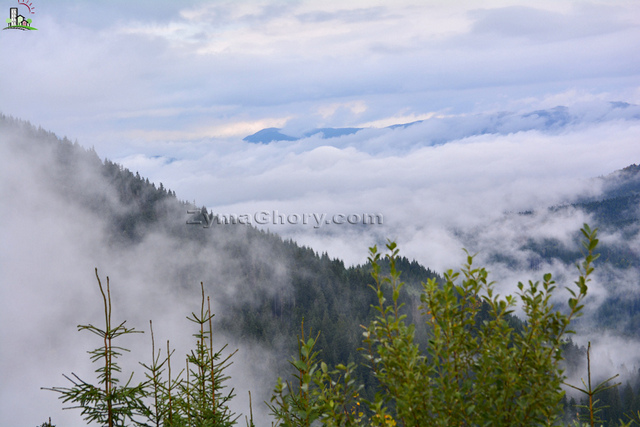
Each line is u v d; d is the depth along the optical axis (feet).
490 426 10.56
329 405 11.40
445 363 10.87
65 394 13.97
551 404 10.26
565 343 10.53
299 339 12.57
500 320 11.12
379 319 11.55
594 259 10.25
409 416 10.51
